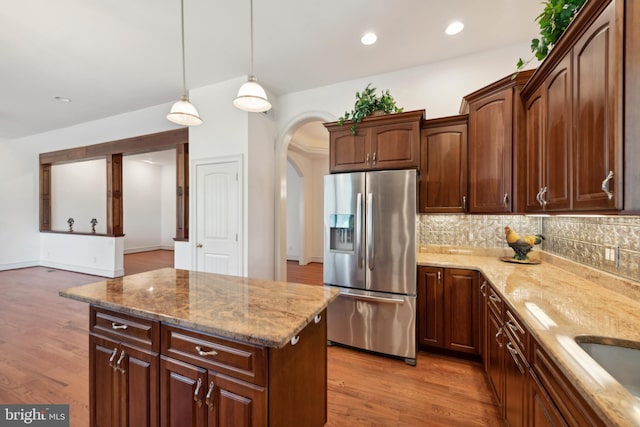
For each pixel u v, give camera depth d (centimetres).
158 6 219
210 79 343
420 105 308
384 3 217
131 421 142
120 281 186
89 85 359
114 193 533
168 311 132
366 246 259
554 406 102
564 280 190
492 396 204
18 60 298
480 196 238
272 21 238
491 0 213
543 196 170
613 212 107
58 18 233
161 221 966
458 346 247
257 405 112
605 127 112
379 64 306
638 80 100
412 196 244
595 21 119
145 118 452
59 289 459
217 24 241
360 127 273
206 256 362
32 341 283
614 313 131
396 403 197
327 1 215
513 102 211
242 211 340
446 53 286
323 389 161
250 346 114
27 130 560
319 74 327
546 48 163
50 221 651
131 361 143
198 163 367
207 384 123
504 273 211
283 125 383
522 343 135
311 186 722
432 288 255
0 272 576
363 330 262
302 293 160
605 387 78
